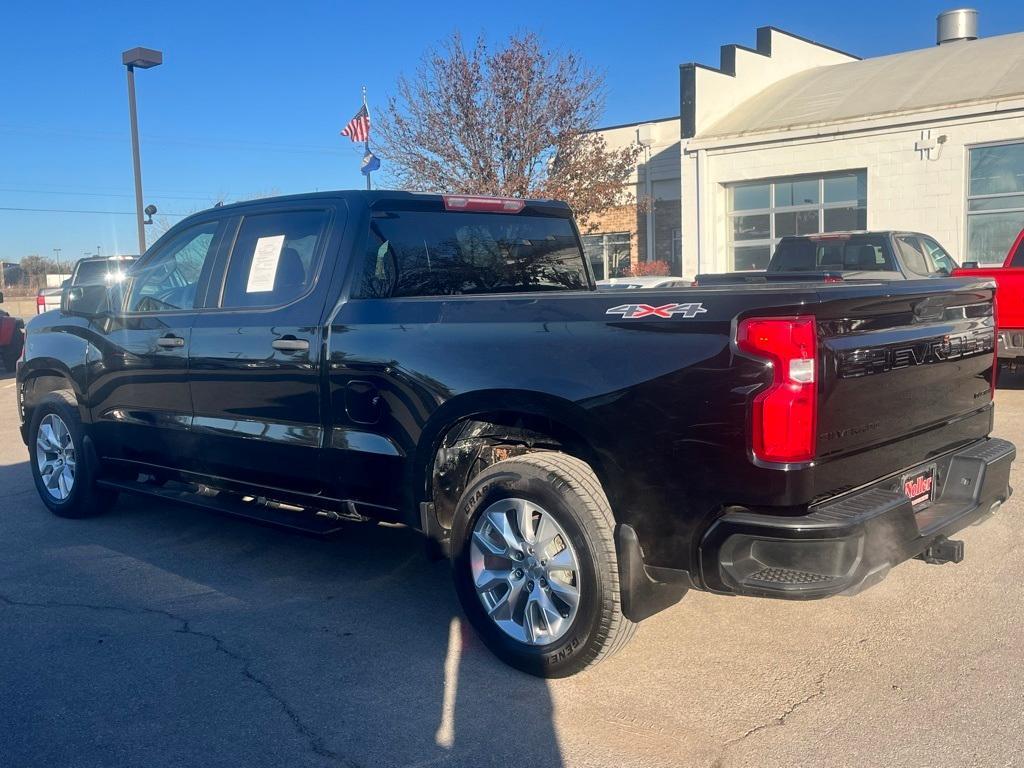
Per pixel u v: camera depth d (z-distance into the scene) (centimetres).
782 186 1973
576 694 372
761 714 352
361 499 450
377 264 465
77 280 1509
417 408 416
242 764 326
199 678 393
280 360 472
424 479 420
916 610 446
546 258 557
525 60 2008
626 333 357
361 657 412
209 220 541
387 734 345
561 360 372
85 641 434
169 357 536
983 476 401
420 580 513
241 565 543
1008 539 546
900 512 343
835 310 331
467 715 357
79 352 605
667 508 347
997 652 397
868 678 378
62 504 643
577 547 367
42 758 331
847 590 324
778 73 2392
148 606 479
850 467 343
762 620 441
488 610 399
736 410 328
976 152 1717
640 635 427
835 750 324
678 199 2608
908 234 1228
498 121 2016
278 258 496
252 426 492
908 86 1919
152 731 349
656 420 346
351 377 441
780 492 322
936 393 394
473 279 511
